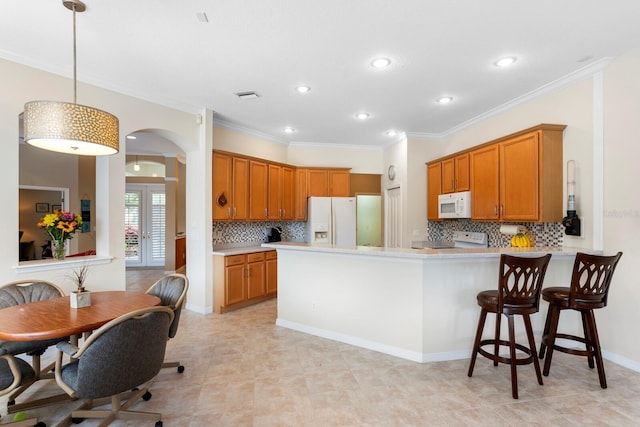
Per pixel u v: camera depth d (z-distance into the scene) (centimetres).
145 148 680
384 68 312
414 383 255
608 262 248
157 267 816
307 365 287
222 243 512
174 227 748
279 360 296
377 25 241
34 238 650
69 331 180
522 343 315
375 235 654
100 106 337
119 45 270
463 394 239
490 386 250
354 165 641
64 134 187
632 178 274
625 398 233
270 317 423
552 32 249
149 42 265
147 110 377
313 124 500
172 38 259
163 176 838
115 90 348
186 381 257
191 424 205
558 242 350
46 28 244
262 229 583
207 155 434
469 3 215
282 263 389
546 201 332
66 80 313
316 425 204
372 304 324
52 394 238
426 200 551
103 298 246
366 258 328
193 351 315
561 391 242
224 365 286
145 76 330
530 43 265
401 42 264
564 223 326
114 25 241
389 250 316
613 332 293
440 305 299
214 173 450
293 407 223
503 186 379
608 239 294
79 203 661
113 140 212
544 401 229
